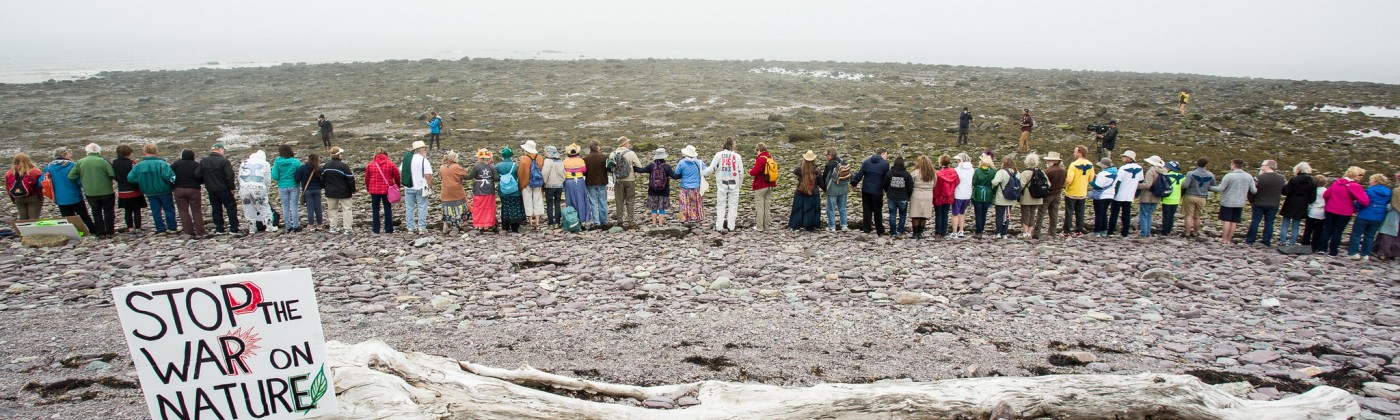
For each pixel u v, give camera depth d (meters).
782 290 11.12
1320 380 7.42
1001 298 10.75
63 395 6.30
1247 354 8.28
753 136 33.97
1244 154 30.00
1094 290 11.36
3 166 27.81
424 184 15.45
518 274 12.02
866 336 8.71
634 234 15.51
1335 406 5.97
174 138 34.91
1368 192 14.07
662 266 12.63
